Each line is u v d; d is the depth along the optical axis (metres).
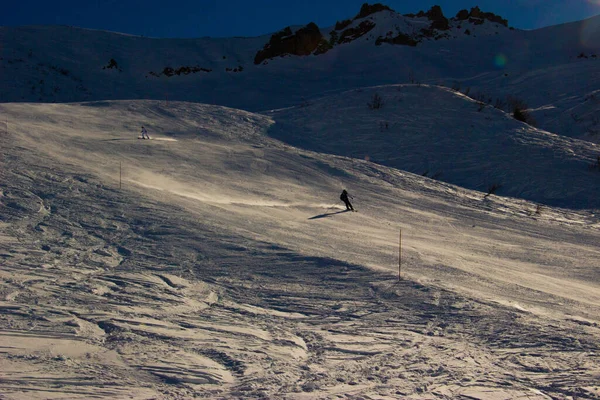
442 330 8.20
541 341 7.68
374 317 8.88
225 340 7.42
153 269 11.47
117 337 7.15
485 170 34.22
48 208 15.80
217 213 17.97
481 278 12.69
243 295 10.08
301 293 10.28
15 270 10.37
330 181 27.66
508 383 6.09
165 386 5.75
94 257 12.06
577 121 48.75
